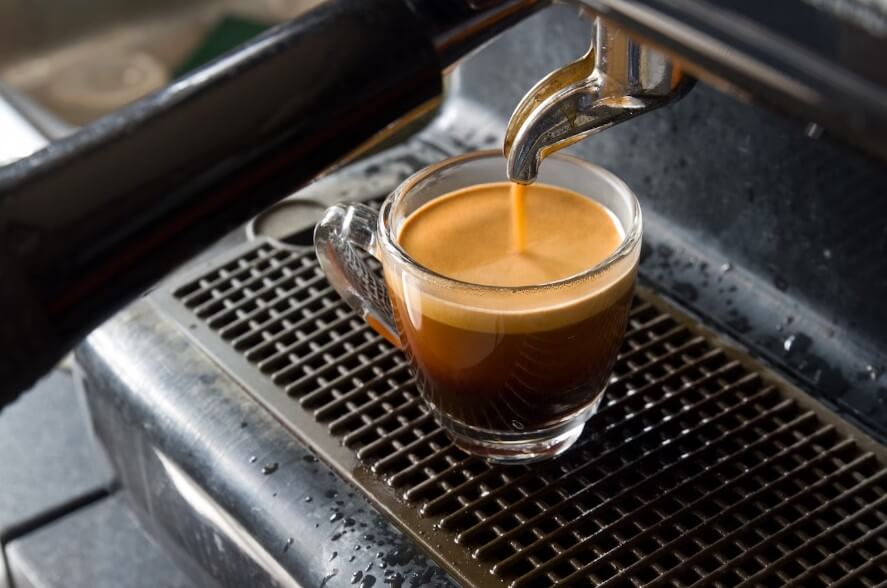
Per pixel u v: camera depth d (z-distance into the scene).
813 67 0.31
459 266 0.43
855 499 0.42
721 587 0.40
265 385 0.46
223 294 0.50
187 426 0.46
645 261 0.51
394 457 0.44
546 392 0.42
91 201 0.34
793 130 0.46
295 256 0.51
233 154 0.35
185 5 0.95
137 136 0.34
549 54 0.52
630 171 0.51
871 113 0.31
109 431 0.50
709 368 0.46
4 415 0.58
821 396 0.46
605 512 0.42
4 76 0.90
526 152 0.39
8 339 0.33
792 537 0.42
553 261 0.43
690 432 0.44
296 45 0.36
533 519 0.42
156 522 0.49
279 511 0.44
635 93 0.38
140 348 0.49
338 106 0.36
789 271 0.47
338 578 0.42
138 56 0.93
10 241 0.33
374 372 0.47
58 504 0.54
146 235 0.34
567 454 0.44
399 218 0.44
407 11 0.36
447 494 0.43
